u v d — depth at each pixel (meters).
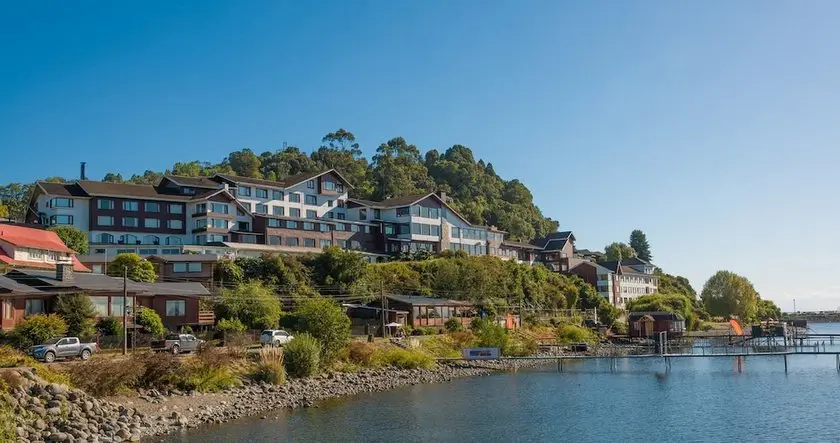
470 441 38.47
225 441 36.06
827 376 68.44
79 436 32.56
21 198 137.00
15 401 32.34
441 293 100.88
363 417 44.31
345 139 195.50
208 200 100.75
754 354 70.56
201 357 48.62
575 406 49.75
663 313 112.94
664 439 39.25
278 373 51.97
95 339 52.03
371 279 93.88
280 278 85.19
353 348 64.69
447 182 182.00
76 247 87.19
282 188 114.00
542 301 119.62
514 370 73.88
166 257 82.69
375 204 123.50
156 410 40.19
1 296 49.56
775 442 38.25
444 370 69.12
